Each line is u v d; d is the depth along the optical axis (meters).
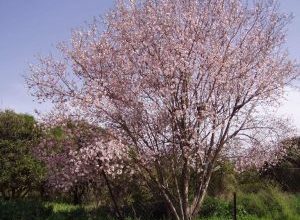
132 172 11.46
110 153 10.59
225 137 11.89
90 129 11.56
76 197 17.97
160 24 11.35
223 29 11.82
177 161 11.60
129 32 11.67
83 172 11.57
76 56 11.53
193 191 13.60
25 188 18.83
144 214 15.14
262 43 12.13
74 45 11.64
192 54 11.27
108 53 11.52
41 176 17.73
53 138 12.22
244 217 16.39
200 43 11.26
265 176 21.19
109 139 11.08
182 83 11.02
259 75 11.79
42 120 12.05
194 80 11.14
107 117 11.30
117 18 11.96
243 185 20.12
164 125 11.02
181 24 11.58
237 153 12.67
